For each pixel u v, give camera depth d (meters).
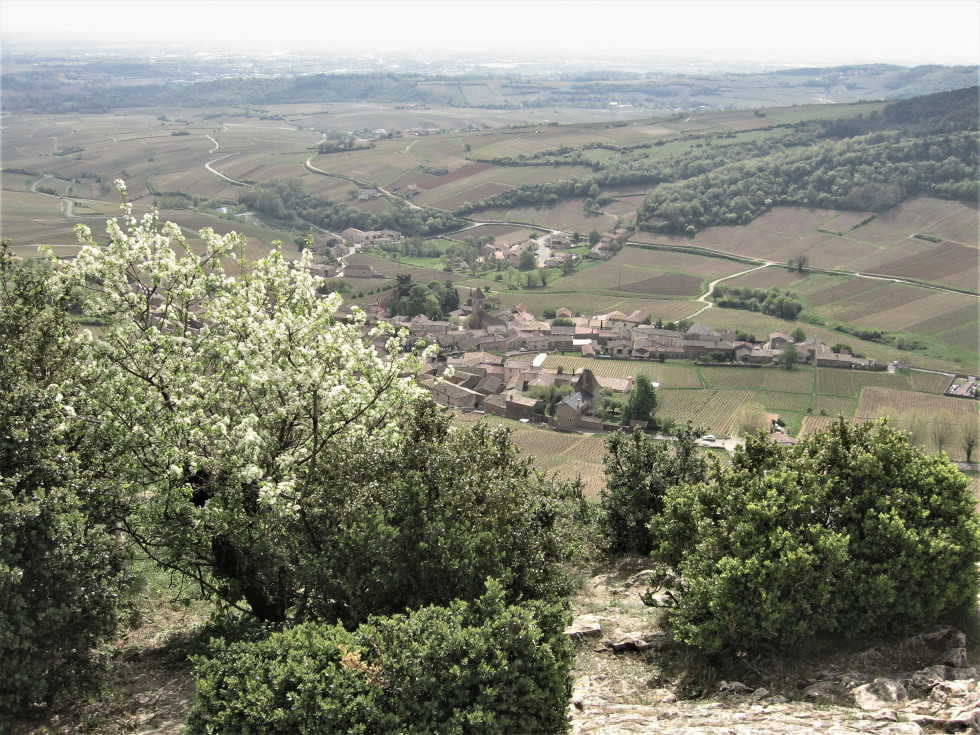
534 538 20.11
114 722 16.84
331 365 21.53
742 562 19.27
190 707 16.95
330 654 15.36
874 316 170.88
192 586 25.06
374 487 19.36
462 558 17.88
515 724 15.31
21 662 15.88
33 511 16.03
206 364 21.69
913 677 17.42
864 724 15.34
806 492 20.41
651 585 22.17
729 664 19.38
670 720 16.53
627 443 32.91
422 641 15.31
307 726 14.19
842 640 19.80
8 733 15.78
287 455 19.86
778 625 18.61
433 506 18.78
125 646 20.72
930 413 107.94
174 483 19.23
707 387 125.94
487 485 20.06
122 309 20.62
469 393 116.44
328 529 19.33
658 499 31.08
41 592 16.42
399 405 22.03
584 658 20.55
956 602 19.53
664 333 151.50
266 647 15.70
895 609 19.12
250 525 19.02
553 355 144.62
